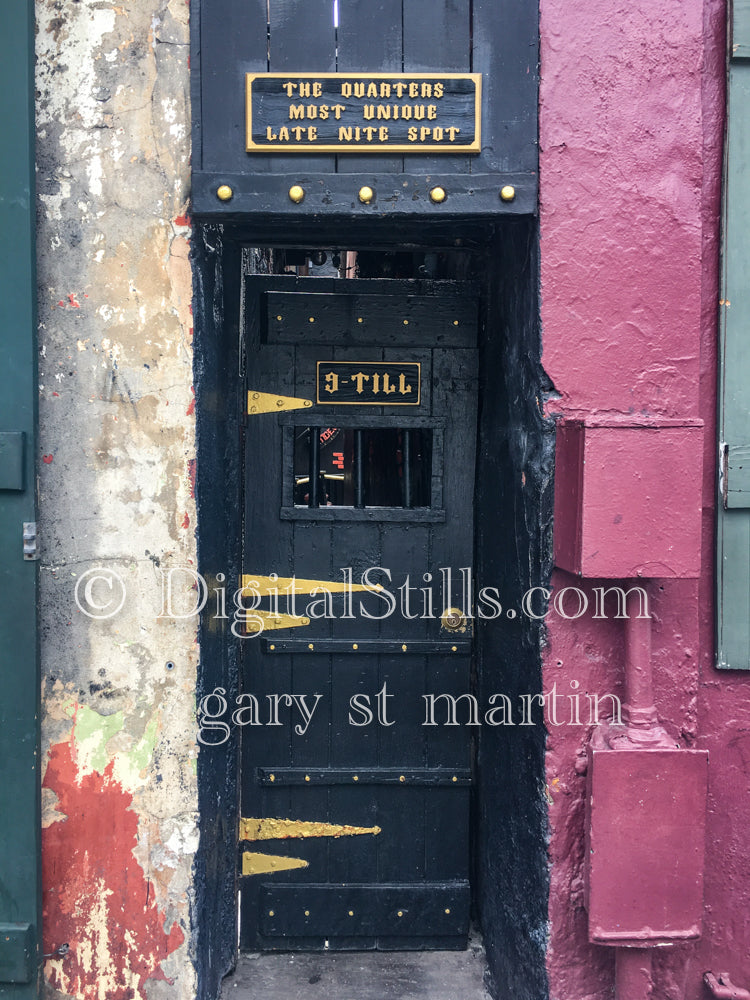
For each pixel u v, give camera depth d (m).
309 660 2.75
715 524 2.24
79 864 2.16
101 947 2.16
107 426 2.14
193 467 2.15
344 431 2.80
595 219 2.08
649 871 1.97
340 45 2.09
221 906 2.53
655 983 2.22
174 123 2.10
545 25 2.05
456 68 2.09
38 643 2.12
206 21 2.08
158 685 2.17
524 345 2.23
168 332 2.13
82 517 2.15
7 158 2.03
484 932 2.70
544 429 2.11
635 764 1.96
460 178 2.09
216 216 2.13
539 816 2.17
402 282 2.72
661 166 2.08
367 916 2.75
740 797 2.27
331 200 2.10
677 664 2.19
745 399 2.22
